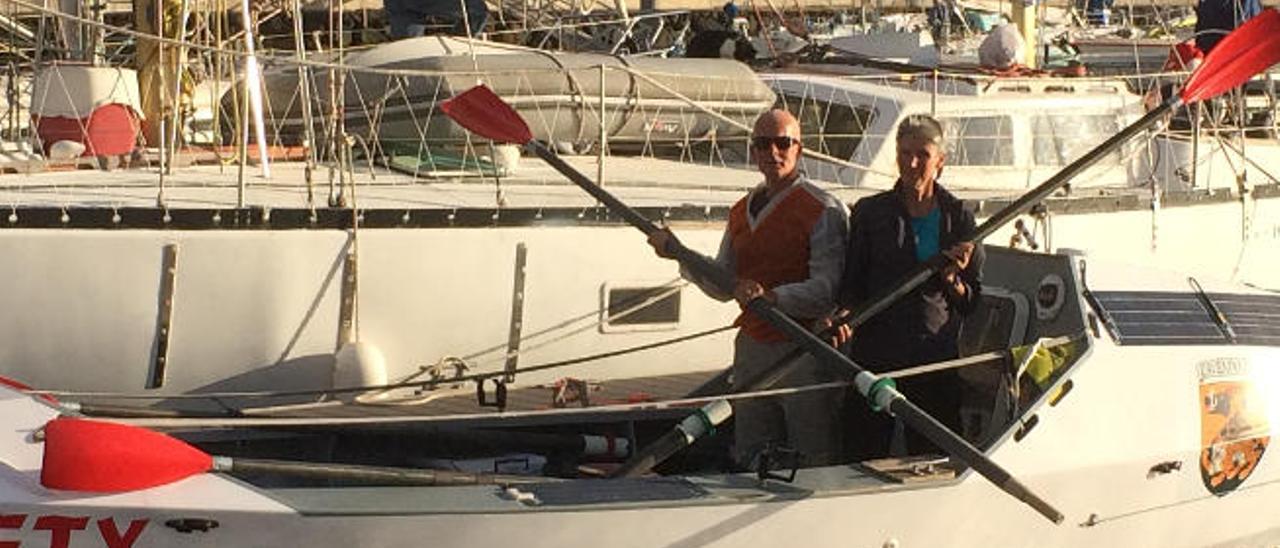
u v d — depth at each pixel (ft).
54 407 19.86
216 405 24.67
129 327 24.21
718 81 32.24
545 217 26.21
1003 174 33.78
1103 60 53.16
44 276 23.76
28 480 18.43
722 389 26.27
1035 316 23.67
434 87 29.40
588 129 30.81
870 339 22.29
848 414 22.67
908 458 21.91
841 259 22.20
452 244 25.67
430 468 23.93
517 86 29.96
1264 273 35.96
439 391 25.73
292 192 26.48
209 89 31.50
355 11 42.19
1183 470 23.39
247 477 19.63
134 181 26.84
